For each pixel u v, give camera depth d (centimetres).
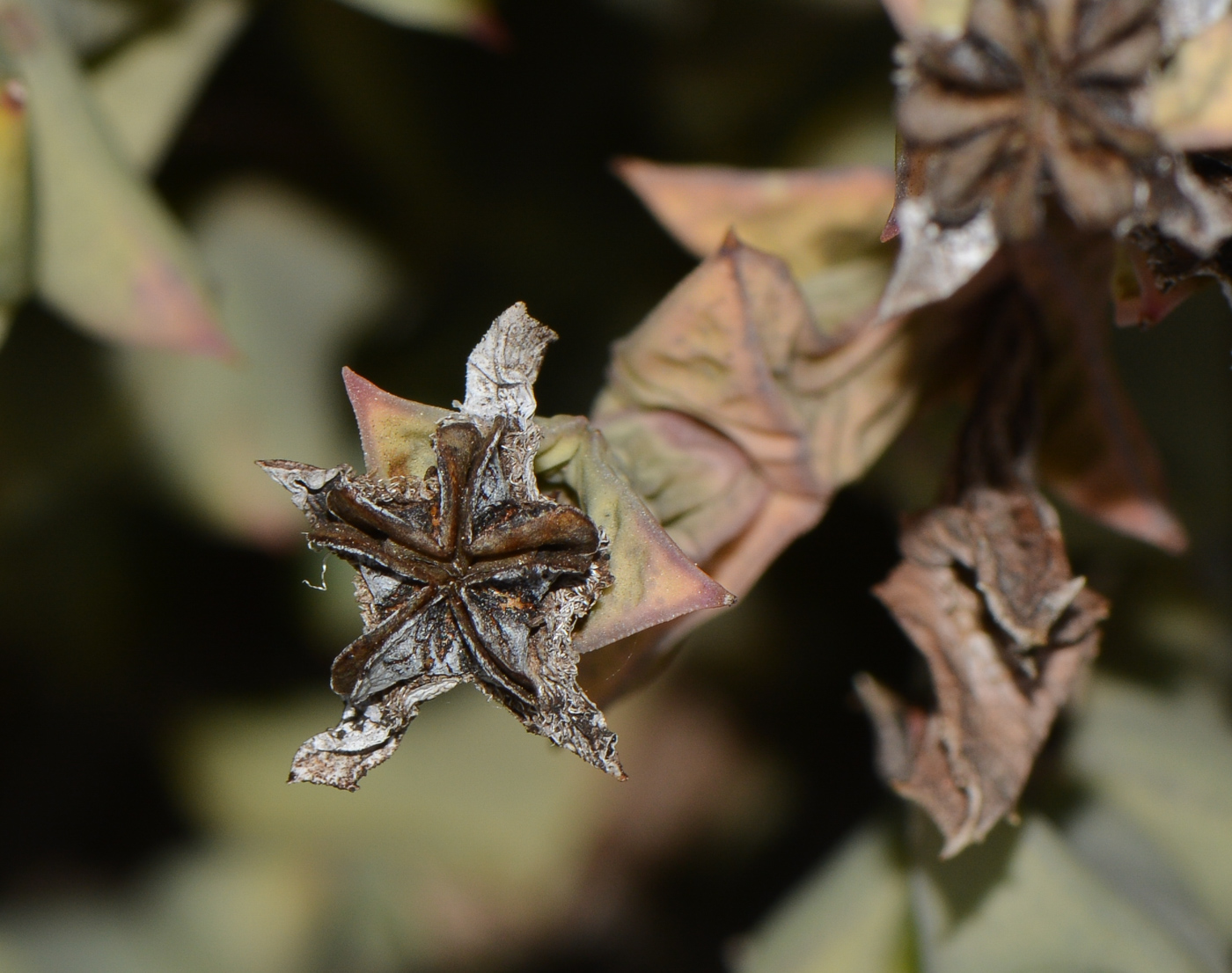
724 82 13
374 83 13
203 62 12
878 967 12
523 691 10
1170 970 11
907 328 11
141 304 11
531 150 13
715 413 11
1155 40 10
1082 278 11
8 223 11
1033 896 11
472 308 13
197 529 13
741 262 10
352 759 10
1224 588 12
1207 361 12
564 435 10
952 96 10
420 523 10
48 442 13
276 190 13
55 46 11
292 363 13
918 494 12
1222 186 10
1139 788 12
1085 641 11
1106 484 11
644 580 10
